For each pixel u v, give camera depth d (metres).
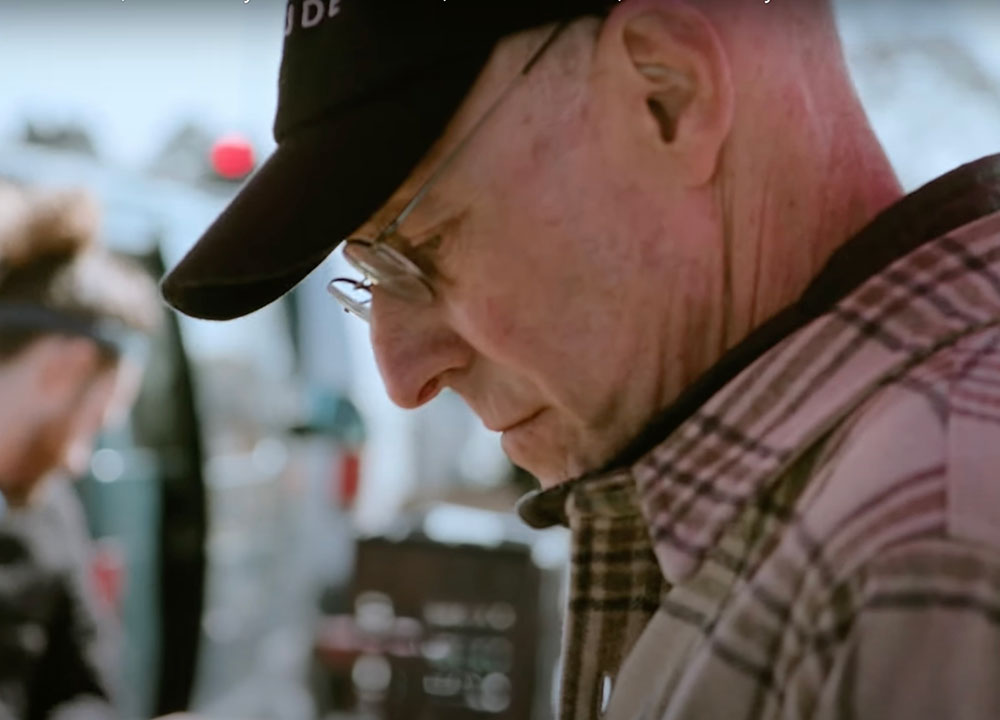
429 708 3.77
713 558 0.98
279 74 1.15
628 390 1.08
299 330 4.66
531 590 3.75
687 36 1.04
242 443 4.42
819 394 0.96
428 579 3.84
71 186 3.02
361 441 4.75
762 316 1.07
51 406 2.76
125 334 2.93
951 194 1.04
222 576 4.25
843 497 0.87
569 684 1.16
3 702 2.60
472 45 1.06
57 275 2.87
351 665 3.95
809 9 1.10
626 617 1.14
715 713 0.89
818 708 0.81
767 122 1.06
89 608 2.75
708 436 1.00
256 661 4.30
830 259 1.05
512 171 1.07
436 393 1.19
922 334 0.94
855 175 1.09
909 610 0.80
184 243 4.33
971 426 0.86
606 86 1.06
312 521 4.54
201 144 4.43
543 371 1.09
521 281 1.08
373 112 1.08
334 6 1.10
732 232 1.07
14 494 2.72
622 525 1.12
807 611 0.86
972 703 0.77
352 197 1.07
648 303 1.07
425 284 1.14
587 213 1.06
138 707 4.02
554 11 1.06
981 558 0.80
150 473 4.11
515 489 5.11
